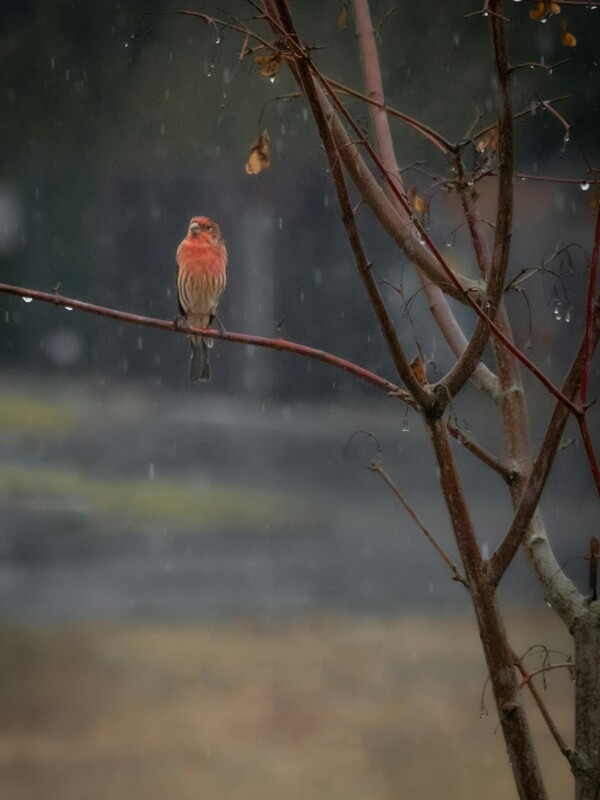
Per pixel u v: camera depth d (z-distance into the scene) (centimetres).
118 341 3616
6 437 2777
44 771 980
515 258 2052
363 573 1686
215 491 2344
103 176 3369
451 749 997
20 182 3434
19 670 1228
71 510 2011
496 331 295
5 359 3659
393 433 2947
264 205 3356
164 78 2711
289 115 1803
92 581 1667
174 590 1602
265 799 910
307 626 1403
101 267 3566
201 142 2959
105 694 1168
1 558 1820
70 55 2875
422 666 1231
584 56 1466
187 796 923
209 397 3456
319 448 2795
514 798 897
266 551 1869
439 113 1964
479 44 1962
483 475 2305
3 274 3594
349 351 3388
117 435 2869
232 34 1098
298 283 3384
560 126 1298
